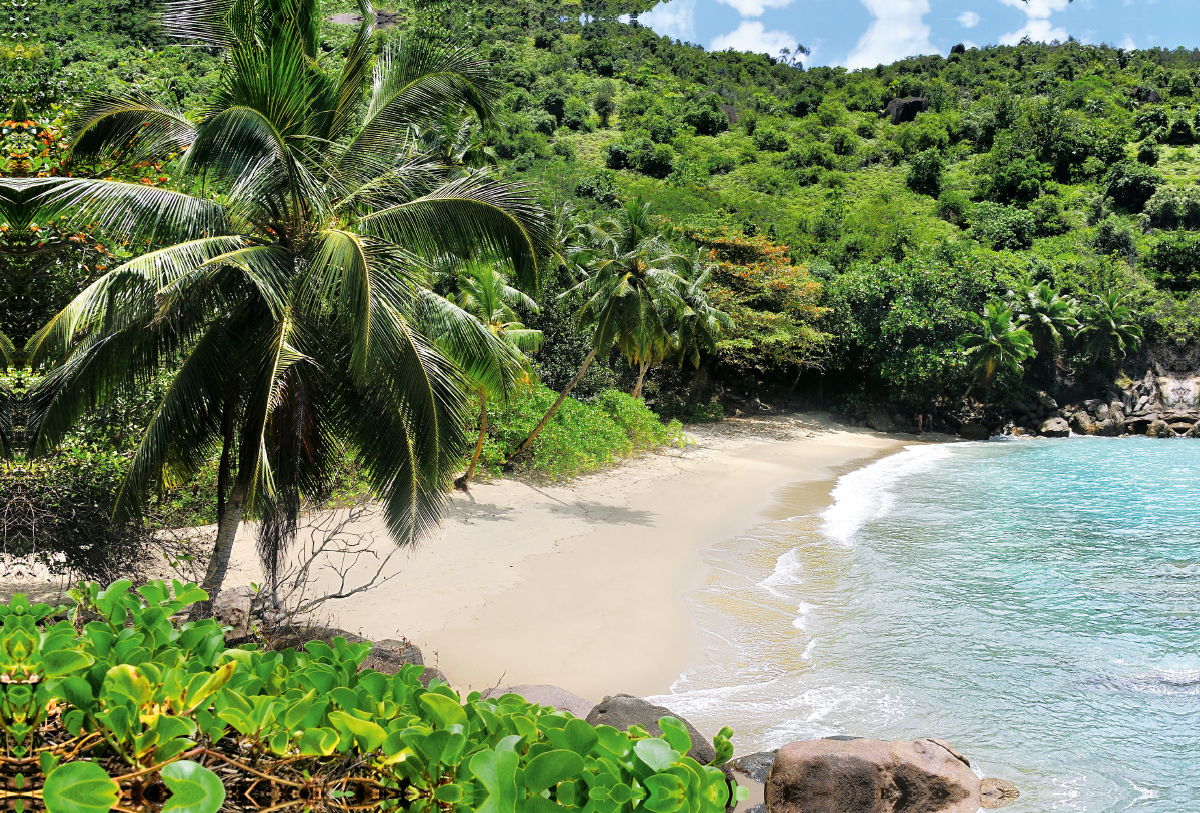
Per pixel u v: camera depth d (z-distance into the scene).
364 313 8.11
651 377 40.22
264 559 9.28
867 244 53.81
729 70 100.94
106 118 9.02
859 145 77.25
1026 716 9.38
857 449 35.81
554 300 29.86
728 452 32.28
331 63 10.77
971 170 70.44
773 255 42.28
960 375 41.84
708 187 66.06
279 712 2.13
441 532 16.30
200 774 1.61
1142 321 44.91
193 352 8.84
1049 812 7.39
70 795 1.55
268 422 8.63
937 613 13.12
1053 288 46.16
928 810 7.25
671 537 17.92
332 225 9.44
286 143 8.57
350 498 16.66
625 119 82.50
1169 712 9.48
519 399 22.91
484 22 99.25
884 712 9.47
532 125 74.81
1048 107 70.94
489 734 2.32
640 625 12.18
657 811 1.89
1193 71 82.94
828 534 18.98
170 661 2.53
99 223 8.53
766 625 12.45
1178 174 64.25
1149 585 14.81
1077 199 62.78
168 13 9.35
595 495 21.84
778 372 44.06
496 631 11.56
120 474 9.52
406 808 1.99
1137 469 30.44
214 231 8.89
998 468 30.72
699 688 10.11
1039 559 16.73
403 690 2.53
